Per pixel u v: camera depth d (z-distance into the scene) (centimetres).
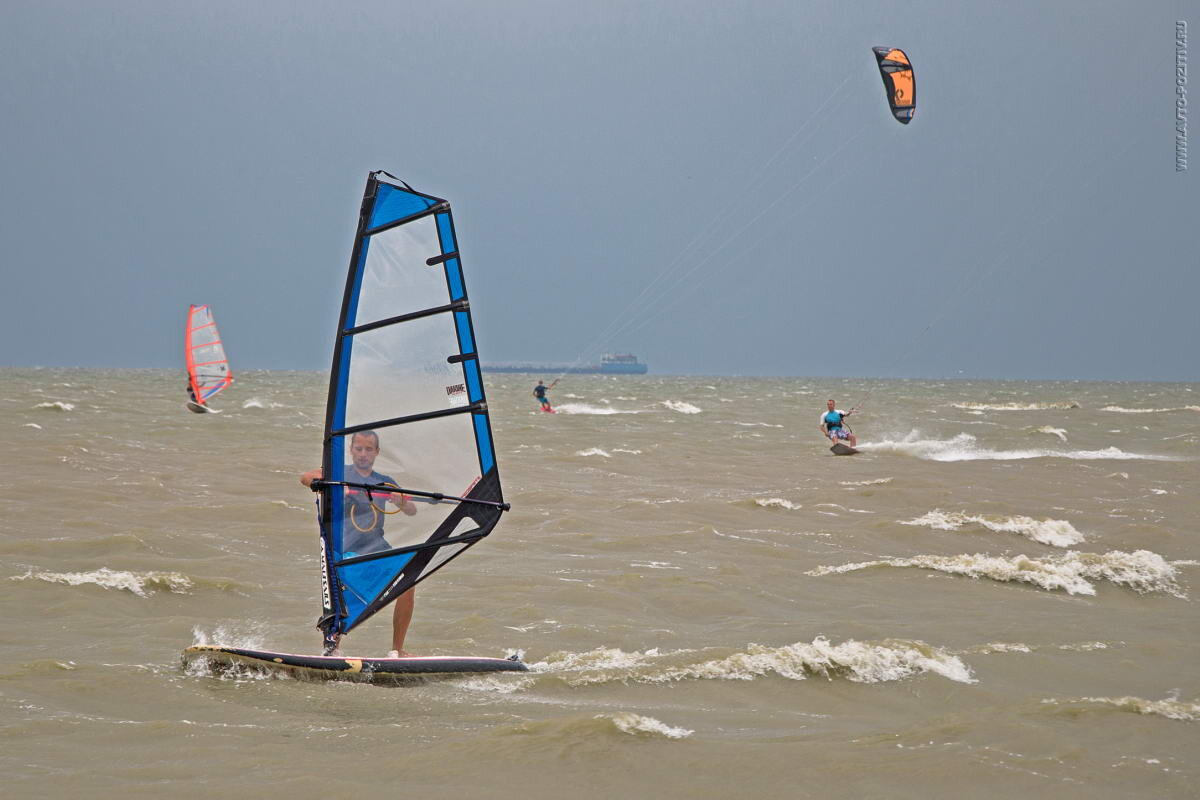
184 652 2931
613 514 6147
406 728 2467
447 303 2841
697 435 12694
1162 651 3441
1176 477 8338
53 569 4228
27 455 7606
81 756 2216
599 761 2245
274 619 3703
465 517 2877
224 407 16888
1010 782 2205
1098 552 5359
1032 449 11112
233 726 2453
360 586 2936
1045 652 3400
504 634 3547
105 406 15412
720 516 6131
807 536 5566
